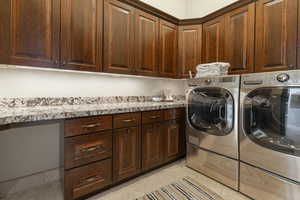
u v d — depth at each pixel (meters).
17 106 1.53
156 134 1.96
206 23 2.45
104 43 1.80
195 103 2.01
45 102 1.68
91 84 2.00
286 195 1.27
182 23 2.58
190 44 2.56
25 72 1.56
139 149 1.78
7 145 1.50
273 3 1.78
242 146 1.55
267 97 1.37
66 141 1.28
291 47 1.65
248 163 1.51
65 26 1.54
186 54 2.58
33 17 1.37
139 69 2.12
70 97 1.84
